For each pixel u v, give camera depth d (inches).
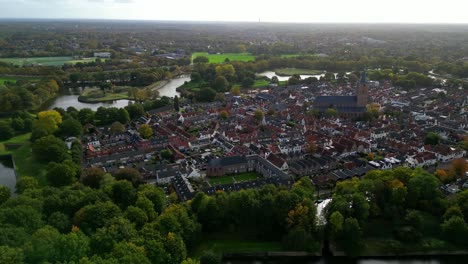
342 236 7071.9
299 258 7003.0
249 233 7485.2
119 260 5290.4
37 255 5364.2
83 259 5083.7
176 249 6127.0
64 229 6491.1
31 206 6732.3
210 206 7426.2
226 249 7047.2
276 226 7495.1
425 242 7185.0
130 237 6053.2
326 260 7032.5
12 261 5039.4
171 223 6599.4
